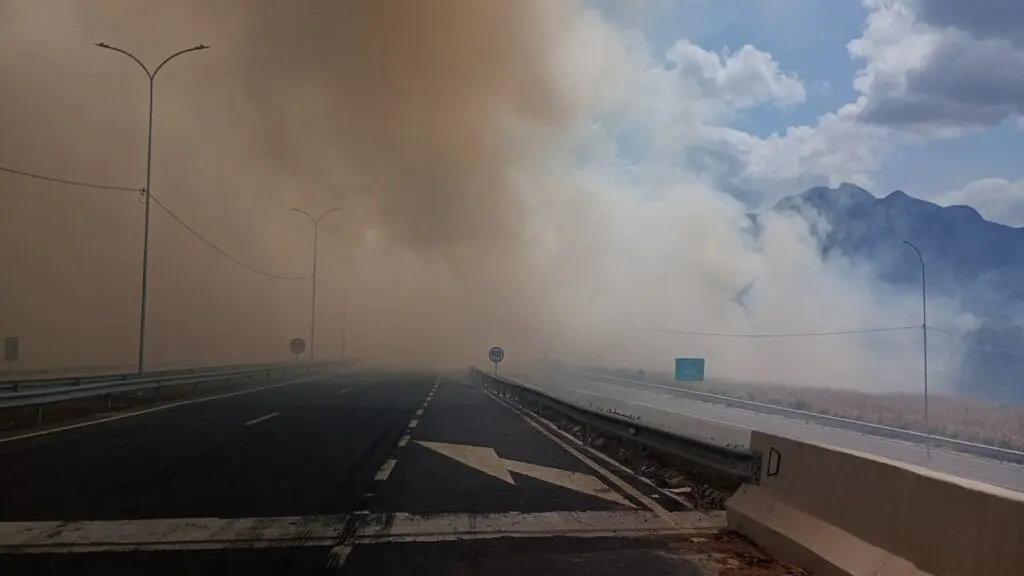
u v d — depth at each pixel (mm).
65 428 15250
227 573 5566
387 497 8469
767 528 6289
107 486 8828
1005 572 3877
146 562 5797
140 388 21406
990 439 25234
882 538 4906
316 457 11523
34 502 7879
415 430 15664
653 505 8234
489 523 7266
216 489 8773
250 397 25453
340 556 6051
